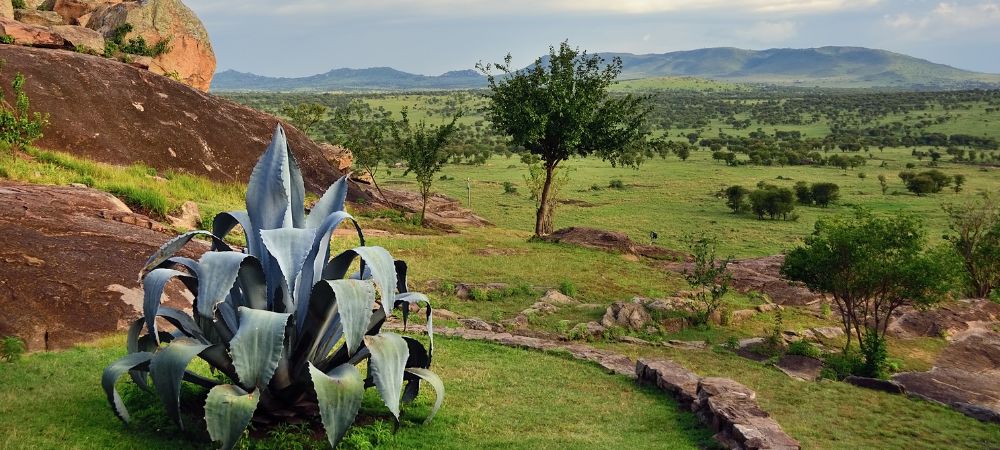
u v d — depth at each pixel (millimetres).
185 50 49562
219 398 7504
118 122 32844
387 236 31625
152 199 23703
